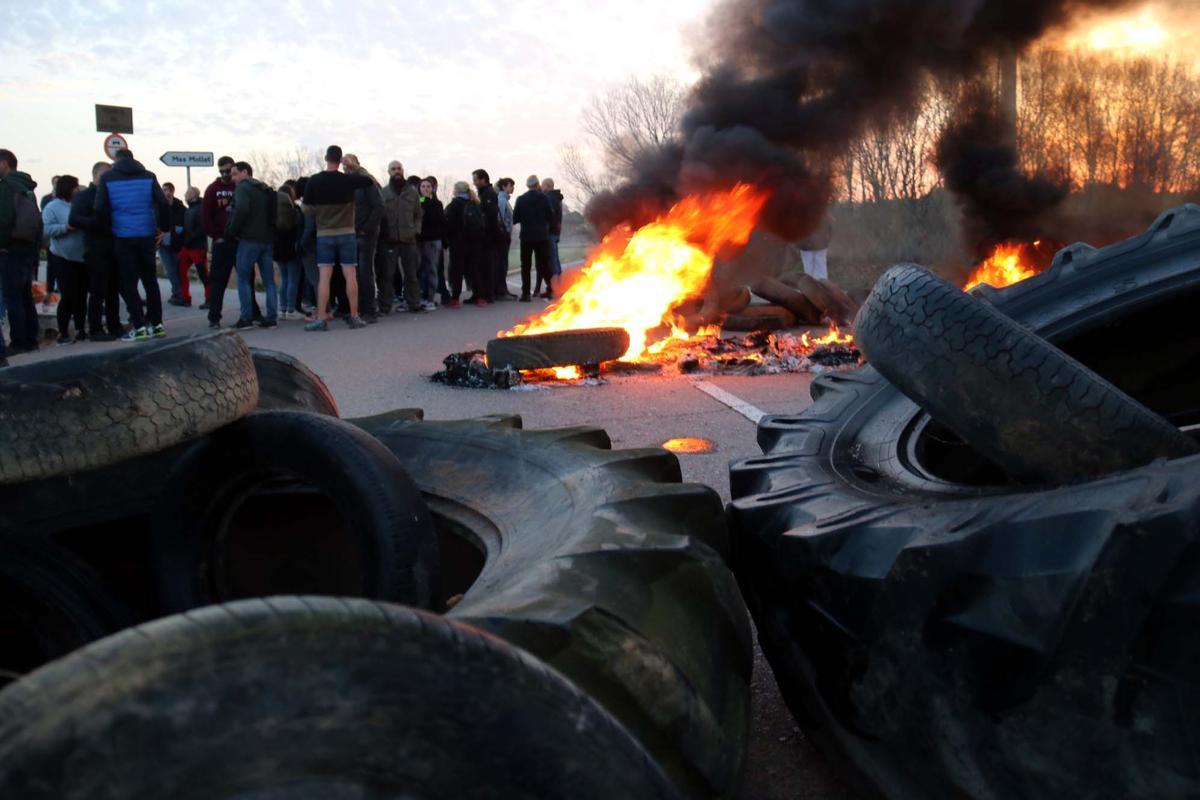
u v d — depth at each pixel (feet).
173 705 3.27
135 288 44.11
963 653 6.04
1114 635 5.27
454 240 57.21
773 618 7.95
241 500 9.64
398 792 3.72
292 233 50.29
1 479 8.28
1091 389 7.52
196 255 60.64
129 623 9.30
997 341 7.82
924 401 8.13
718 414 23.25
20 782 2.99
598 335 28.53
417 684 3.72
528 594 6.26
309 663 3.52
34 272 40.88
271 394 11.54
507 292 64.13
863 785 7.27
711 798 6.22
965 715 6.06
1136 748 5.23
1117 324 11.48
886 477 8.86
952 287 8.34
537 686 4.02
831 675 7.11
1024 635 5.68
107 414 8.53
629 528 7.48
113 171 42.88
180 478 9.54
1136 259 11.87
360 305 49.32
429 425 11.73
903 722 6.49
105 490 10.02
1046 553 5.69
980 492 7.41
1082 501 5.73
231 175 46.80
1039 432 7.57
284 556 10.52
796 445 10.37
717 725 6.40
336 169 44.62
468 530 9.74
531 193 60.75
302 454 8.77
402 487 8.55
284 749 3.48
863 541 6.98
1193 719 4.99
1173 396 11.84
